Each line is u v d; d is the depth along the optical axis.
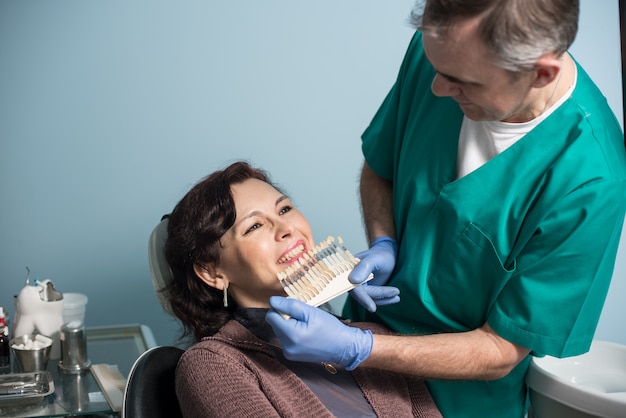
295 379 1.54
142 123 2.78
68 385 2.07
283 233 1.59
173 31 2.74
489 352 1.53
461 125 1.61
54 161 2.77
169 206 2.82
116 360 2.22
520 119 1.53
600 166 1.48
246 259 1.58
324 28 2.79
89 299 2.84
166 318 2.87
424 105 1.70
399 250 1.74
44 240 2.81
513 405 1.75
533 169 1.53
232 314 1.67
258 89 2.80
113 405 1.93
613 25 2.83
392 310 1.75
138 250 2.84
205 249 1.59
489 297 1.61
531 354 1.74
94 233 2.82
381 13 2.80
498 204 1.56
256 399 1.43
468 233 1.58
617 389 1.79
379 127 1.84
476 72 1.28
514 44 1.23
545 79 1.31
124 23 2.73
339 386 1.61
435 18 1.25
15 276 2.81
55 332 2.23
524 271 1.52
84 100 2.75
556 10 1.23
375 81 2.84
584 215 1.46
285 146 2.84
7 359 2.17
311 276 1.53
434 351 1.50
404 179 1.71
